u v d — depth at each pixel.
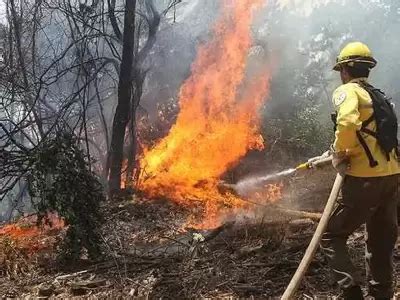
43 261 5.16
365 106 3.47
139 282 4.38
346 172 3.50
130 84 9.45
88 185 5.17
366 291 3.93
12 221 7.71
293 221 5.71
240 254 4.82
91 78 9.80
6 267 5.04
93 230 5.11
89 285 4.38
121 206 7.42
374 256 3.63
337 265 3.53
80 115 9.55
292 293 3.26
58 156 5.09
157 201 7.93
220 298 4.02
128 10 9.38
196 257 4.86
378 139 3.46
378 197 3.49
